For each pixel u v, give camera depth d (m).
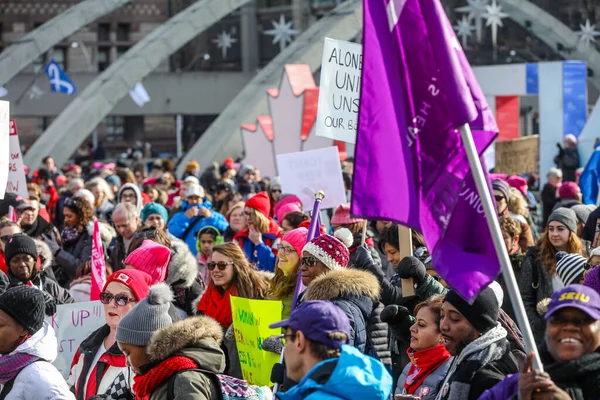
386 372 8.29
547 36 88.69
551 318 8.38
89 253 21.17
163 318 10.88
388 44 9.01
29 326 10.91
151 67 69.06
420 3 8.88
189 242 24.52
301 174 22.58
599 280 10.83
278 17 114.56
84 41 118.69
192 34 70.62
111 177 38.28
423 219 8.93
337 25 70.25
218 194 30.27
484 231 8.83
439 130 8.89
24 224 21.72
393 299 14.75
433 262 8.88
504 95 54.59
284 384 10.41
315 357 8.53
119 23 121.44
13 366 10.88
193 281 16.41
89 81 104.00
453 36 8.86
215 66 117.38
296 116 46.75
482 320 9.75
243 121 66.06
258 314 13.48
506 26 105.56
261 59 116.38
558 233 16.52
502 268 8.41
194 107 106.50
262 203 20.39
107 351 12.65
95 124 66.69
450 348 9.92
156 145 117.56
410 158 8.96
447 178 8.92
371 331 13.06
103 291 12.72
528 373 7.86
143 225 20.36
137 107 105.38
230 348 14.98
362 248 15.98
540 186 49.88
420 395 11.08
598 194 25.33
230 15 116.62
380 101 9.03
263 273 15.84
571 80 51.44
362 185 8.98
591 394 8.20
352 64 17.66
